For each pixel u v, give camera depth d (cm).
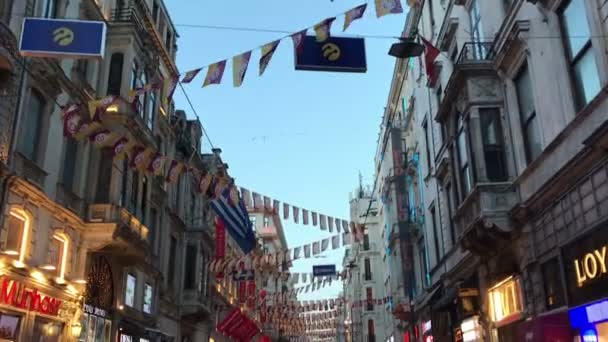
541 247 1395
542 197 1355
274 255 2703
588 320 1143
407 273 3244
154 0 2981
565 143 1259
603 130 1012
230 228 2828
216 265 3183
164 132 2975
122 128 2020
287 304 4662
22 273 1494
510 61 1584
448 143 2014
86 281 1875
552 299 1345
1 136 1412
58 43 1043
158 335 2592
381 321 6309
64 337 1708
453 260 2233
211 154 4019
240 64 1100
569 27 1260
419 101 3006
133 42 2156
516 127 1566
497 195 1572
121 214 1964
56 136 1755
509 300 1620
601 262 1096
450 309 2247
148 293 2564
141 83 2278
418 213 3112
